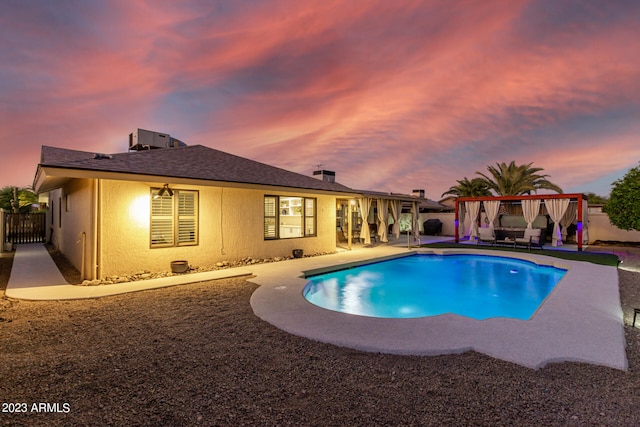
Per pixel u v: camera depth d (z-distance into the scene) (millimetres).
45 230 16875
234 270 8953
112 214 7801
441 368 3367
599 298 6121
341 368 3373
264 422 2443
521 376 3191
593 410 2617
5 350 3783
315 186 12383
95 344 3988
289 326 4566
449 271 11398
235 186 9492
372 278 10289
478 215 18688
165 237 8727
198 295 6438
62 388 2930
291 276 8219
